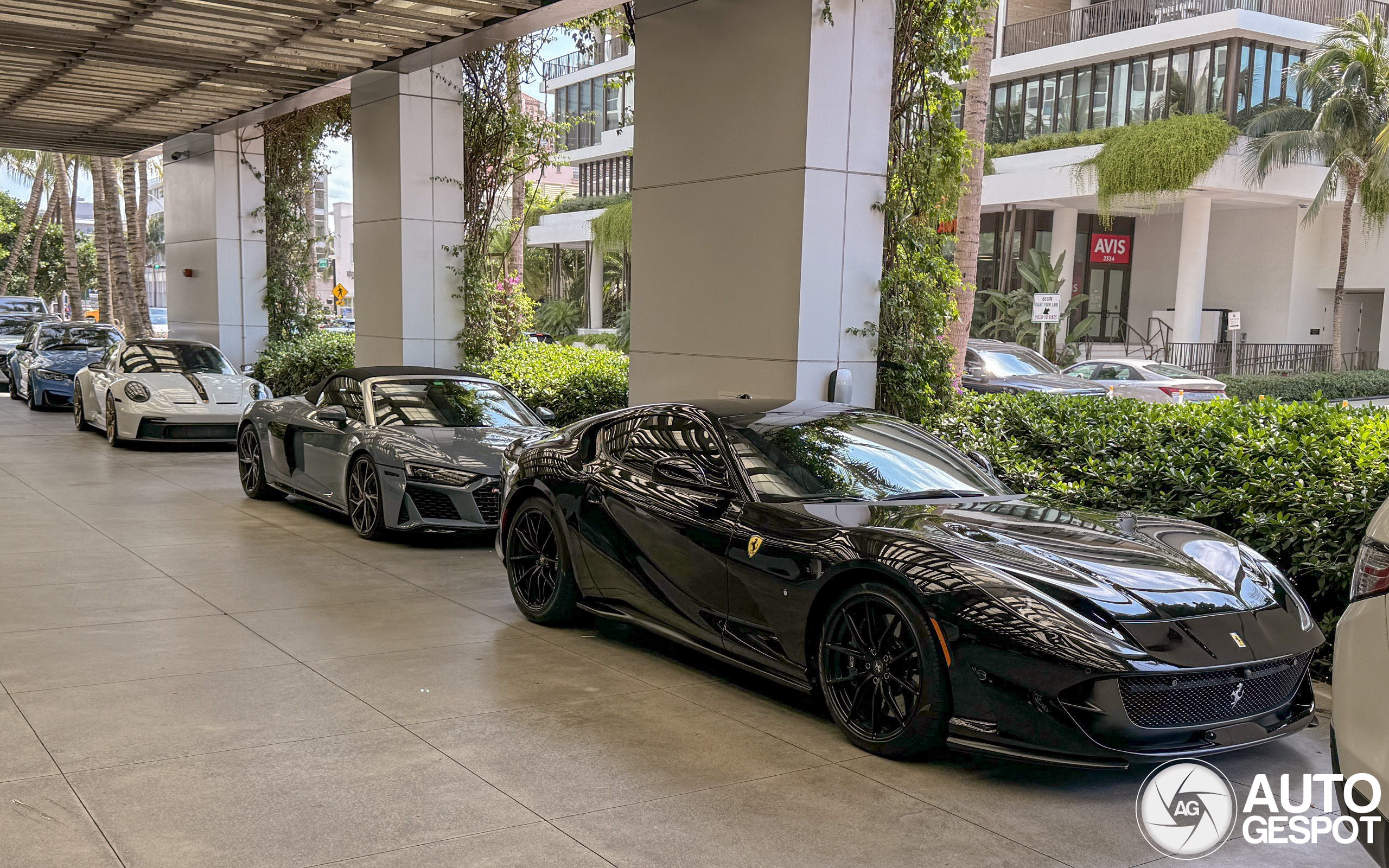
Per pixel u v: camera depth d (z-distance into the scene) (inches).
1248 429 262.8
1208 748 145.8
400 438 320.8
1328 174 1064.2
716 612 188.1
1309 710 159.2
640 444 217.6
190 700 178.5
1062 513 188.7
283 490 375.9
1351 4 1222.9
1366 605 107.7
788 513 179.9
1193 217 1123.3
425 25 444.1
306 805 138.7
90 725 165.3
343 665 200.5
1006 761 155.8
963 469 211.6
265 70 528.7
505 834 131.8
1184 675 141.8
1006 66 1317.7
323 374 641.6
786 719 177.6
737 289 334.3
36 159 1834.4
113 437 524.4
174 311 817.5
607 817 137.7
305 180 760.3
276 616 235.1
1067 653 140.4
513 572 241.4
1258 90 1138.7
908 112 347.6
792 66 312.0
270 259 762.2
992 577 150.9
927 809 143.1
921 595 151.9
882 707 161.8
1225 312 1232.2
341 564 291.6
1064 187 1135.0
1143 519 191.2
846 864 126.7
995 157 1253.7
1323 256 1207.6
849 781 151.7
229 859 123.2
